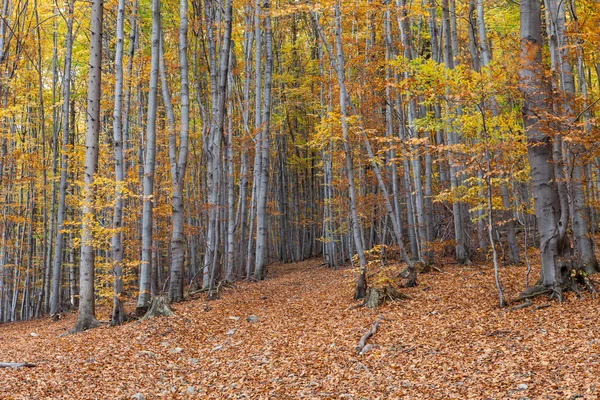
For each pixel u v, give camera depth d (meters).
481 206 13.71
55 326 16.08
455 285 12.53
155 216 19.70
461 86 9.68
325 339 9.27
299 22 30.89
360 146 18.06
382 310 10.92
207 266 16.88
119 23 13.50
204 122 18.78
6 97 17.56
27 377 7.75
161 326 11.16
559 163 9.47
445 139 16.91
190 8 21.48
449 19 15.94
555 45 10.70
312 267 27.03
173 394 7.13
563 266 9.32
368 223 24.58
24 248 27.67
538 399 5.35
